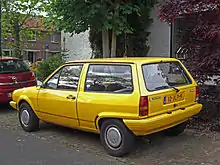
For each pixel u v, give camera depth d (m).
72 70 6.04
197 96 5.98
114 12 9.66
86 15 9.06
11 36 16.48
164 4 6.95
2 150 5.66
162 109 5.10
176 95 5.39
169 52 10.76
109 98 5.16
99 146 5.84
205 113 7.09
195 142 5.96
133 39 11.33
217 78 6.91
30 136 6.60
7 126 7.54
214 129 6.70
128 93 5.01
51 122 6.52
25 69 9.70
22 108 7.02
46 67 14.40
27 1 15.59
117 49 11.54
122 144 5.09
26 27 17.16
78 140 6.25
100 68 5.56
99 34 12.15
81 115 5.64
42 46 40.81
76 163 4.98
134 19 11.08
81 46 14.34
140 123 4.80
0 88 8.83
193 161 4.99
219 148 5.59
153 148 5.65
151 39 11.34
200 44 6.84
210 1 6.25
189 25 7.05
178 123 5.64
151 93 4.92
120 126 5.08
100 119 5.34
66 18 9.96
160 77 5.32
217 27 6.23
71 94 5.79
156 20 11.07
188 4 6.49
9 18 15.54
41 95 6.43
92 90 5.54
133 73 5.05
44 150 5.64
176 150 5.53
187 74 5.92
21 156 5.33
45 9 14.89
